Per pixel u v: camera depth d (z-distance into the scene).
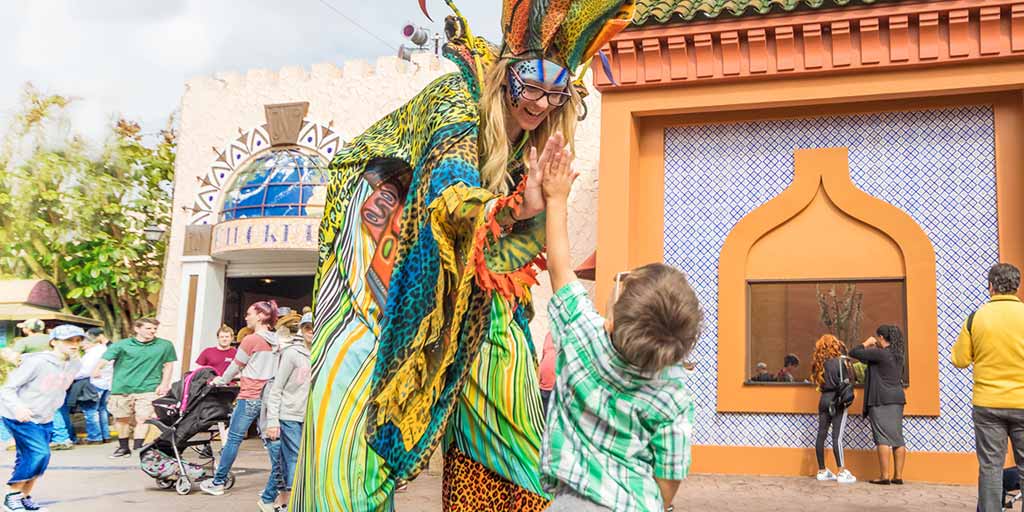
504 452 3.27
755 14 9.59
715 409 9.74
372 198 3.20
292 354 7.19
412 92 15.54
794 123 10.00
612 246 9.98
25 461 6.96
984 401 5.65
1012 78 8.98
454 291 2.73
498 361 3.29
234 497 8.25
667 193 10.30
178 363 16.06
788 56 9.57
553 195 2.49
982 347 5.68
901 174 9.59
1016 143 9.27
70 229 20.47
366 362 3.06
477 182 2.75
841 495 7.99
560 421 2.48
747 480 9.01
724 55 9.77
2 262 19.94
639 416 2.41
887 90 9.34
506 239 2.65
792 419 9.48
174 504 7.71
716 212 10.12
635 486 2.39
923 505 7.45
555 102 3.00
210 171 16.55
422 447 2.74
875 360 8.80
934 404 9.08
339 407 3.04
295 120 16.00
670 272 2.43
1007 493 6.96
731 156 10.16
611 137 10.16
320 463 2.99
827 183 9.77
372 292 3.12
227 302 16.73
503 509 3.28
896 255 9.52
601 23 2.96
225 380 8.64
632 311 2.36
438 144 2.80
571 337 2.49
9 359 13.52
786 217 9.84
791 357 9.65
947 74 9.18
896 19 9.18
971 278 9.26
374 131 3.37
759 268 9.93
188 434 8.62
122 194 21.03
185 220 16.73
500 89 2.99
